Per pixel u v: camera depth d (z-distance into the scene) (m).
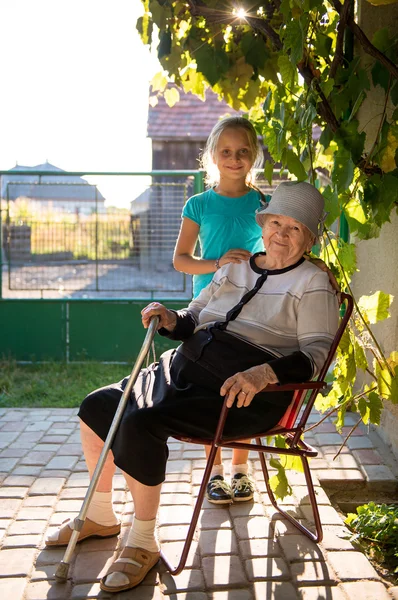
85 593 2.63
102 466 2.67
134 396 2.83
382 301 3.38
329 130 3.20
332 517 3.24
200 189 6.63
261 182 6.68
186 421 2.68
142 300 6.81
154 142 13.04
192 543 3.00
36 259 6.76
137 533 2.73
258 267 2.96
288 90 3.30
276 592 2.64
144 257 6.77
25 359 6.87
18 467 3.92
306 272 2.82
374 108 4.00
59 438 4.46
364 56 4.01
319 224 2.89
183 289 6.80
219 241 3.45
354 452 4.06
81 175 6.62
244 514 3.28
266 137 3.42
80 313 6.83
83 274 6.79
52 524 3.19
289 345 2.81
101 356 6.88
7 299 6.79
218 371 2.79
